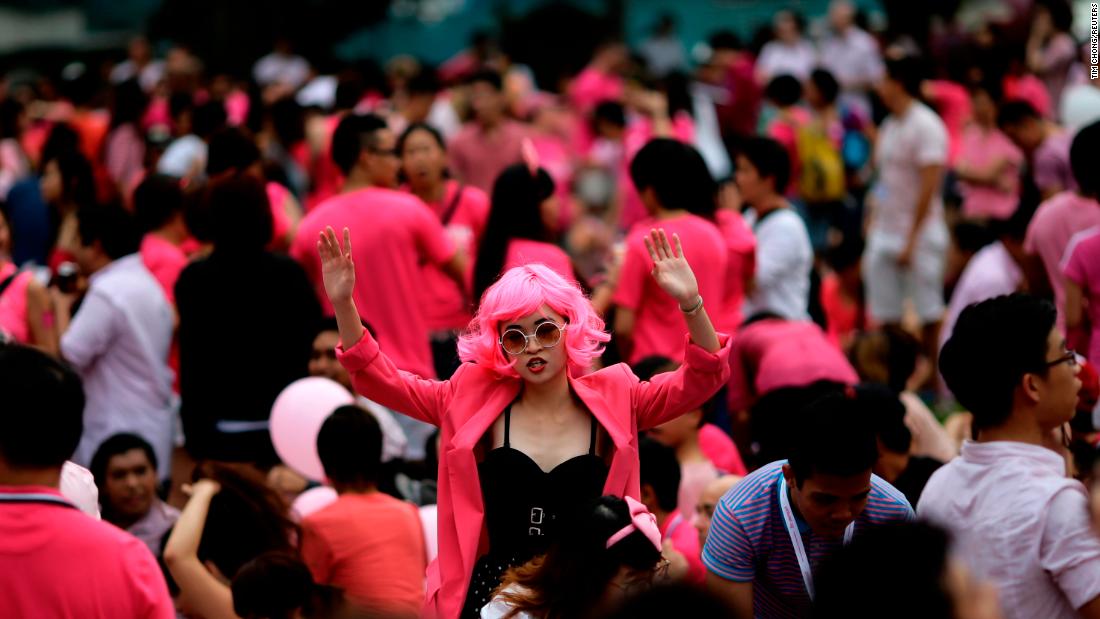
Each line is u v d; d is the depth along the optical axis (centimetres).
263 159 2747
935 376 3009
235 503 1572
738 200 2633
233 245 1938
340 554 1577
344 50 6100
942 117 3894
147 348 2081
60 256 2662
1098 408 1725
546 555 1100
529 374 1177
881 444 1564
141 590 1065
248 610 1367
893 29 4925
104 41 6194
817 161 3616
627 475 1180
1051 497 1127
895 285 3128
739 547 1180
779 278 2344
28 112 4647
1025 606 1132
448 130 4453
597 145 4384
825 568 823
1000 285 2528
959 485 1176
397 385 1210
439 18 6212
